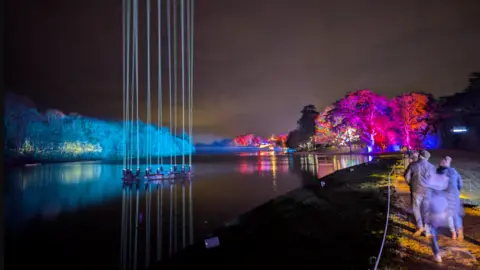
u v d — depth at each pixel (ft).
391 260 22.90
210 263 25.75
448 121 140.15
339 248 26.20
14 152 163.02
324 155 204.13
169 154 245.65
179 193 66.18
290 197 50.26
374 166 90.58
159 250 30.71
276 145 428.15
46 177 102.01
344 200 44.39
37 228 40.16
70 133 196.65
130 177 87.66
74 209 52.29
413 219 32.94
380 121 193.06
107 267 27.07
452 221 26.35
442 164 27.61
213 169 120.47
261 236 31.19
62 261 28.73
